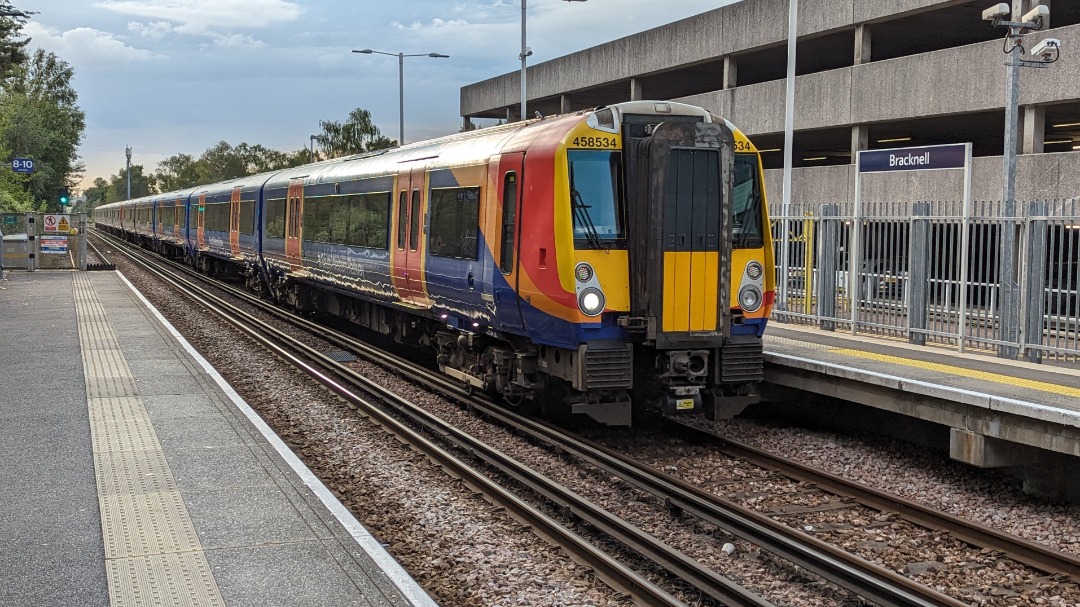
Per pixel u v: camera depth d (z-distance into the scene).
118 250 53.53
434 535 6.80
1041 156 21.64
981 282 11.48
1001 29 27.81
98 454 8.16
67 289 25.52
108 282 28.08
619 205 9.28
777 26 29.39
